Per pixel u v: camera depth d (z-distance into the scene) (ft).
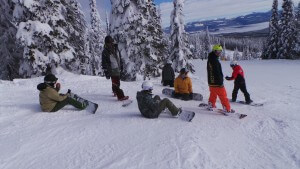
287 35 151.43
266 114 25.80
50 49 53.47
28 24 50.93
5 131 19.76
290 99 36.01
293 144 18.08
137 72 65.98
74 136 18.49
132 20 63.41
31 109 25.26
